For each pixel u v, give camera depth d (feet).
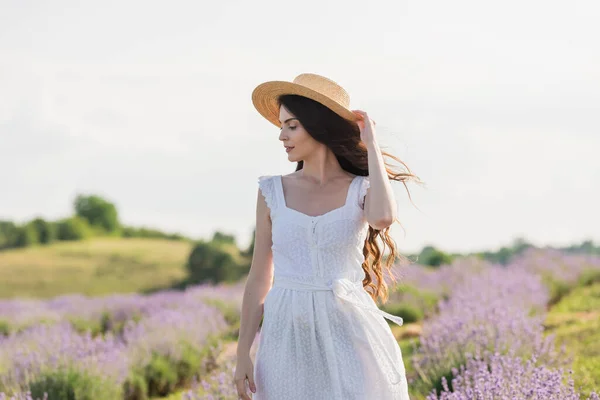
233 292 61.41
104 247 173.99
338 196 12.03
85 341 31.19
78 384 26.08
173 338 33.30
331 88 12.32
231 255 116.06
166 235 215.10
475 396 16.81
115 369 27.78
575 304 45.44
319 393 11.47
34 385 25.79
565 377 18.43
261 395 11.78
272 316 11.77
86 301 61.67
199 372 31.45
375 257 12.70
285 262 11.89
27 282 136.98
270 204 12.14
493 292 36.22
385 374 11.45
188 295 59.11
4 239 180.96
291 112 12.05
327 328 11.46
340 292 11.51
